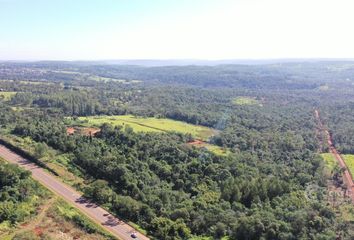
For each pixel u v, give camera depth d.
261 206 148.25
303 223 127.56
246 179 175.25
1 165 164.12
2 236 122.81
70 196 157.50
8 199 143.50
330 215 135.88
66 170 184.38
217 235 130.50
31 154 196.75
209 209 144.12
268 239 124.31
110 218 142.25
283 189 164.50
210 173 184.25
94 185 161.62
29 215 136.38
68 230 130.62
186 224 137.25
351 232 127.00
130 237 129.88
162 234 130.25
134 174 175.75
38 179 171.00
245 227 127.69
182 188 173.38
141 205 145.88
